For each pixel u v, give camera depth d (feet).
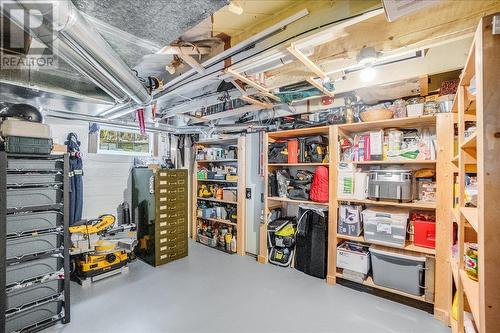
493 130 2.94
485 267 2.92
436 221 7.95
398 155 8.95
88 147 13.23
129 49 5.79
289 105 12.04
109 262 10.85
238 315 8.06
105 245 10.87
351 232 9.79
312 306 8.57
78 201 12.11
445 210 7.81
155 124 13.61
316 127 10.82
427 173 9.08
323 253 10.64
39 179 7.40
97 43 4.63
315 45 5.90
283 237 12.02
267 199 12.58
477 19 5.01
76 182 12.09
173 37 5.21
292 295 9.31
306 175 11.68
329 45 6.20
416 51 7.14
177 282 10.44
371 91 9.09
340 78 8.73
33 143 7.16
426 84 8.36
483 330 2.93
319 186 10.79
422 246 8.53
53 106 9.46
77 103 9.16
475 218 3.99
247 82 7.91
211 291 9.65
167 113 12.63
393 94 9.20
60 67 6.63
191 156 17.63
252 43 6.05
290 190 11.87
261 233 12.80
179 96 11.05
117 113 10.47
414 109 8.70
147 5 4.14
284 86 9.48
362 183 9.64
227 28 5.93
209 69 7.31
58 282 7.71
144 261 12.95
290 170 13.33
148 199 12.94
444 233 7.80
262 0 4.94
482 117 2.99
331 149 10.32
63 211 7.76
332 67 7.63
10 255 6.86
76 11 3.78
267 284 10.21
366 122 9.24
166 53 6.58
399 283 8.59
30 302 7.15
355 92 9.74
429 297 8.18
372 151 9.39
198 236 16.35
